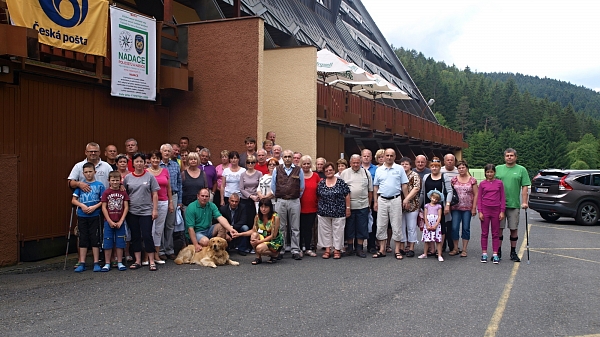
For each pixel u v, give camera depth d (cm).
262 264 898
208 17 1544
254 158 1005
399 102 3700
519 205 948
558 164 11325
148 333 505
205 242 912
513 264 922
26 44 789
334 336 506
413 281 762
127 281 736
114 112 1098
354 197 986
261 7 2191
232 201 987
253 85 1239
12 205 862
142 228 826
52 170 955
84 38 944
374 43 4188
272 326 534
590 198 1672
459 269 865
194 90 1280
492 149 10938
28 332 503
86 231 807
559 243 1222
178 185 943
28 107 911
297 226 960
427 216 961
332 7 3466
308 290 696
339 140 1966
